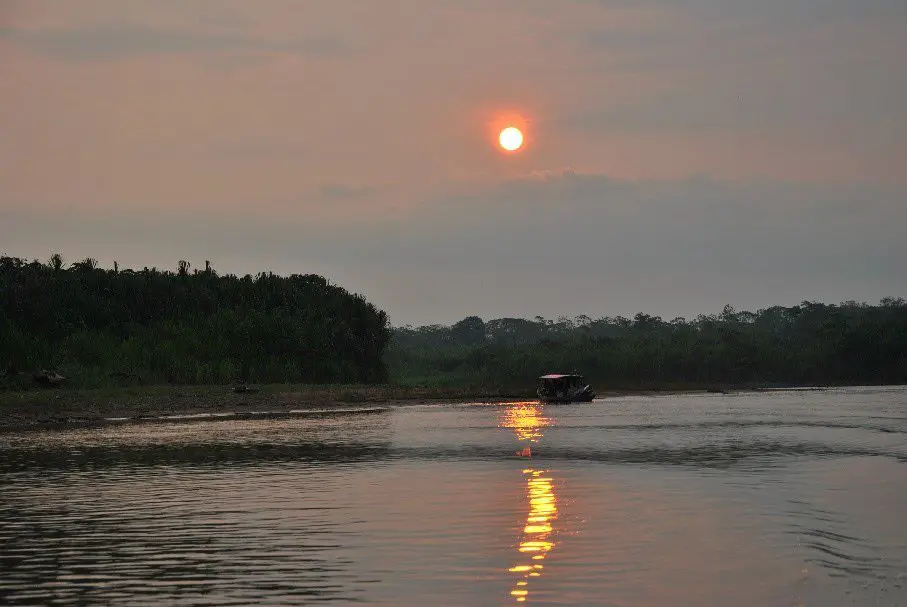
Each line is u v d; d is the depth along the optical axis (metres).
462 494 26.94
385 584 17.30
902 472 31.02
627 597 16.38
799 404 71.25
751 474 30.69
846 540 20.38
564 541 20.50
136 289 86.31
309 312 92.44
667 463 33.88
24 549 20.27
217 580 17.70
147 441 43.16
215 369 77.75
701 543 20.14
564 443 41.56
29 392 64.31
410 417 59.28
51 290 81.12
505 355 119.38
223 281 95.06
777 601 16.05
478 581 17.42
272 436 45.56
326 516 23.66
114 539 21.19
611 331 194.25
